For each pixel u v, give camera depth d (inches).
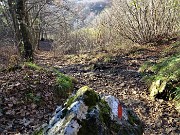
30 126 224.2
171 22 561.6
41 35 1550.2
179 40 527.2
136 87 329.7
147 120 238.5
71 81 338.6
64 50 887.7
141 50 527.2
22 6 478.3
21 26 478.9
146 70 379.9
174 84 277.9
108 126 127.0
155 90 287.0
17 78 303.4
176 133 215.0
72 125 119.2
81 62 532.4
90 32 917.8
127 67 432.8
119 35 658.8
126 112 142.2
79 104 125.5
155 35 569.6
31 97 264.1
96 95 133.2
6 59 541.6
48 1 727.7
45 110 254.8
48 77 318.0
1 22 855.1
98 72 425.4
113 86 345.7
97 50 633.6
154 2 565.3
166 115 242.5
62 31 933.2
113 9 629.3
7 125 222.5
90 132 120.3
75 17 808.3
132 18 586.2
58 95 285.4
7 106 247.1
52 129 123.1
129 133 131.2
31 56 483.8
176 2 549.3
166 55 449.4
